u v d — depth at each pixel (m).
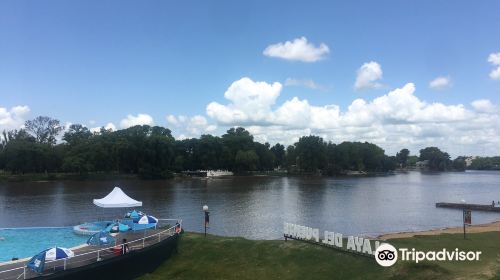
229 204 116.50
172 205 113.69
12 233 54.34
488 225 84.12
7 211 101.69
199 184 194.38
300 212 101.88
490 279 32.62
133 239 44.03
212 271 41.03
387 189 179.62
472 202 130.88
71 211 101.38
